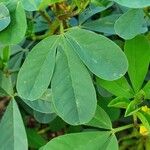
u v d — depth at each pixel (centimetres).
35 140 45
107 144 36
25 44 48
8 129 38
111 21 44
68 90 34
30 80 34
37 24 46
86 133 36
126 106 37
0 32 34
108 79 33
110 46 34
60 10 39
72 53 34
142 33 38
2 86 40
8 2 34
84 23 45
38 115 44
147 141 45
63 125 49
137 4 31
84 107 33
